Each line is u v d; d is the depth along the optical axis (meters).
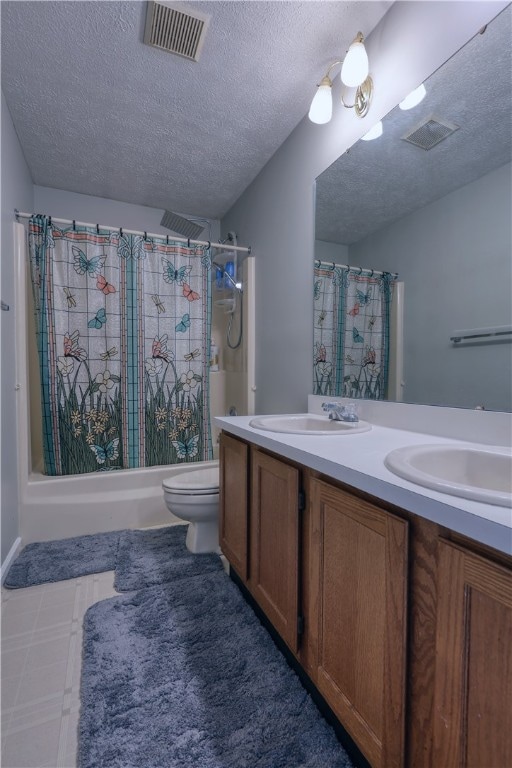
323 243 1.86
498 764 0.53
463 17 1.16
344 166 1.70
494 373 1.11
